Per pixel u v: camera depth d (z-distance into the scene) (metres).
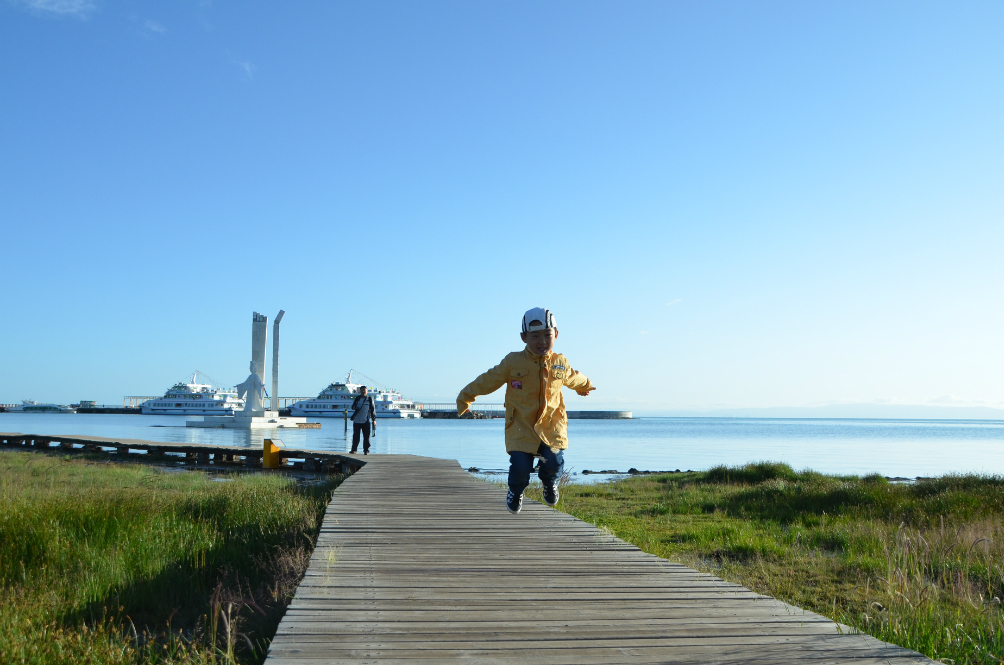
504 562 5.47
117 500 9.48
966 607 5.48
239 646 4.50
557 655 3.26
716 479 20.23
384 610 4.04
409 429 102.00
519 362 4.88
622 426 156.12
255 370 73.31
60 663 3.96
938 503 12.68
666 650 3.34
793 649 3.38
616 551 5.96
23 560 6.64
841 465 37.56
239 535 8.17
